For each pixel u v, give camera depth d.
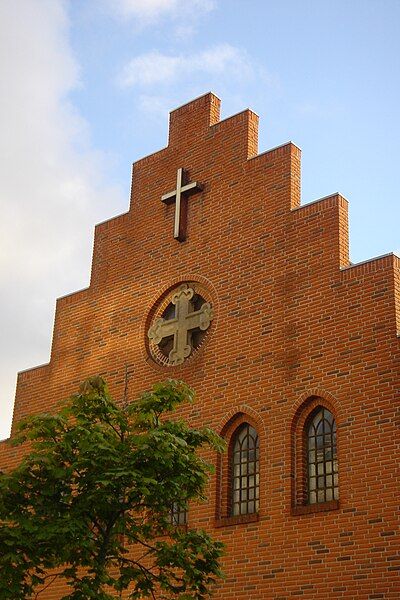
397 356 17.58
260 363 19.91
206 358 21.06
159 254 23.34
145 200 24.41
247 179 21.98
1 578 13.71
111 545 14.97
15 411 25.36
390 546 16.41
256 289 20.67
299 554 17.69
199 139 23.66
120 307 23.81
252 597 18.12
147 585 15.17
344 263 19.41
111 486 14.35
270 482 18.73
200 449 20.30
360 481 17.27
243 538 18.75
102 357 23.69
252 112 22.86
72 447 14.94
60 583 21.80
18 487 14.53
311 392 18.70
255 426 19.73
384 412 17.39
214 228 22.25
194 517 19.81
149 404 15.41
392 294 18.11
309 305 19.47
